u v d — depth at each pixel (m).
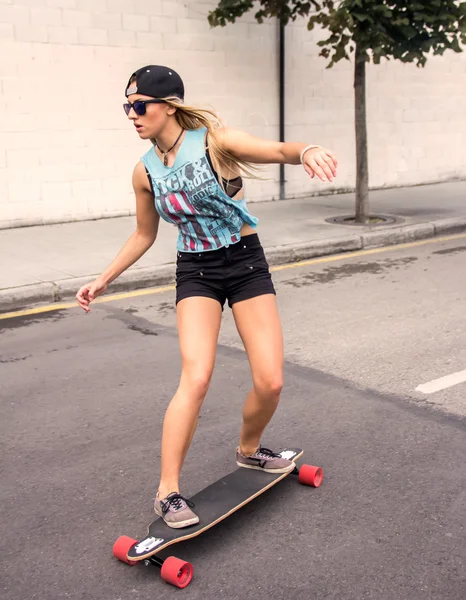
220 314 3.26
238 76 12.61
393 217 11.38
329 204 12.90
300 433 4.32
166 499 3.03
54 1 10.55
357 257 9.43
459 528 3.31
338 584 2.93
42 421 4.58
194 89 12.16
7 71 10.34
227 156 3.02
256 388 3.26
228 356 5.71
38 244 9.61
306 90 13.51
